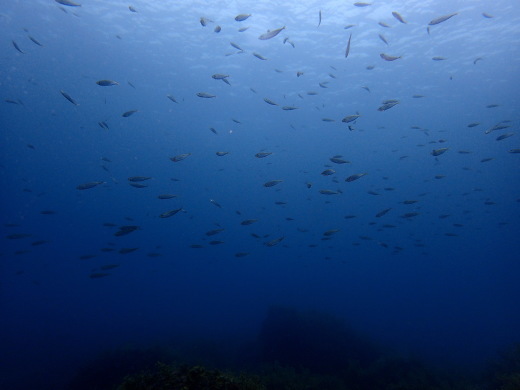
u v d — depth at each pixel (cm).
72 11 2117
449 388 1047
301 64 2697
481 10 1967
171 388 394
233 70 2866
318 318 1841
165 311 4078
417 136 4050
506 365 1138
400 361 1223
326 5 2009
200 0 2012
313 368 1411
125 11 2128
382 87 2994
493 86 2864
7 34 2352
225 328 2925
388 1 1933
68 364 1683
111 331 2642
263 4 2014
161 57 2669
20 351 1988
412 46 2361
